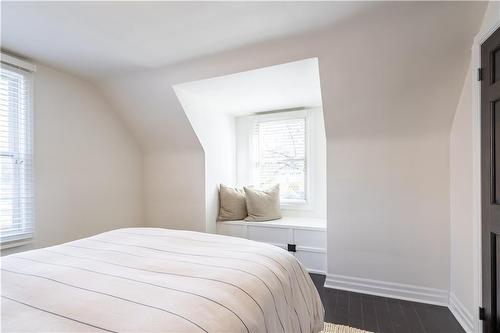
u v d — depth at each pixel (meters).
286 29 1.78
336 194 2.47
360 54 1.91
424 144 2.18
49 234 2.39
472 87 1.69
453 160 2.05
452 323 1.86
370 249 2.36
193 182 3.20
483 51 1.58
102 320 0.76
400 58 1.87
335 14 1.62
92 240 1.60
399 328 1.80
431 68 1.87
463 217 1.87
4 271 1.12
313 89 2.74
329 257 2.49
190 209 3.22
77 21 1.68
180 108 2.80
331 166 2.49
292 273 1.32
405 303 2.15
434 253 2.15
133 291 0.91
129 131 3.29
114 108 3.07
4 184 2.07
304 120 3.40
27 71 2.22
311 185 3.34
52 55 2.17
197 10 1.57
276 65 2.16
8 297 0.91
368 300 2.21
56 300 0.87
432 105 2.04
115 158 3.10
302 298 1.30
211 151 3.27
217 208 3.37
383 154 2.31
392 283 2.28
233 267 1.12
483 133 1.58
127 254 1.33
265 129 3.63
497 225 1.44
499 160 1.44
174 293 0.89
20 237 2.16
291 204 3.42
